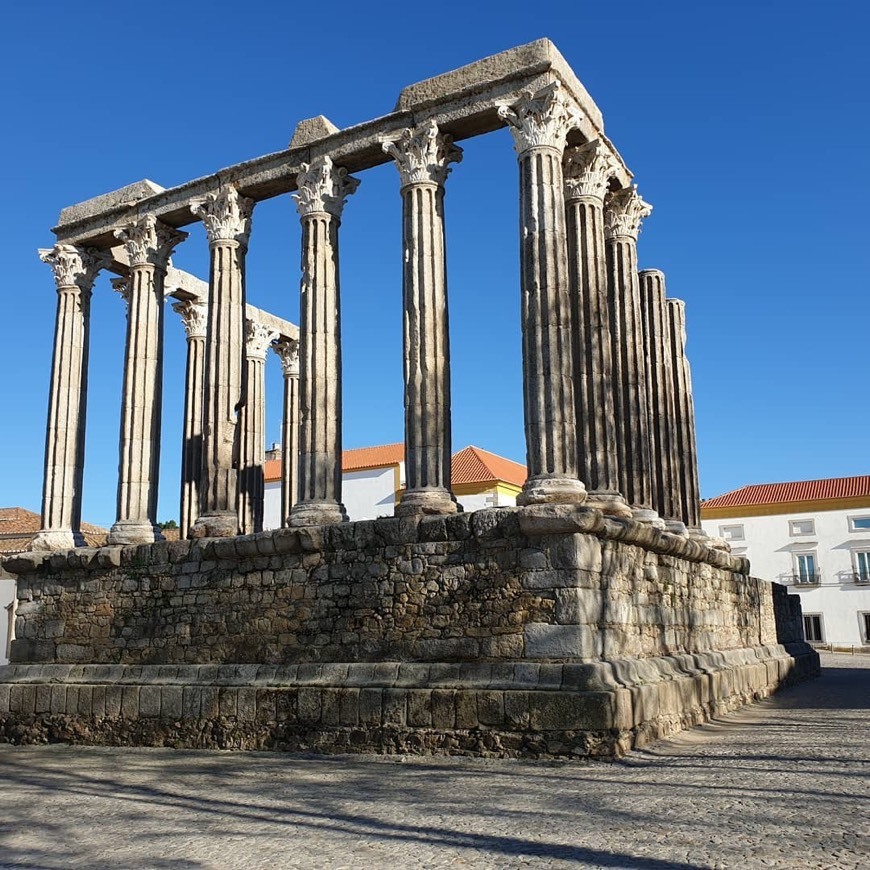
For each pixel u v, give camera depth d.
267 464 50.78
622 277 21.14
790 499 65.50
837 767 12.61
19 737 19.80
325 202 19.89
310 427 19.03
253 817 10.92
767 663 25.53
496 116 18.22
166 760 16.23
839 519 63.84
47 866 9.07
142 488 21.50
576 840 9.04
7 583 34.50
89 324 24.03
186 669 18.52
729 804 10.38
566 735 14.11
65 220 23.88
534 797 11.34
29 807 12.33
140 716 18.36
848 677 33.69
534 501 16.08
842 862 7.83
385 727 15.55
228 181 21.41
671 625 18.81
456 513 17.05
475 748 14.73
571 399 16.75
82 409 23.45
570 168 19.22
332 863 8.63
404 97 19.09
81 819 11.35
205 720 17.52
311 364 19.28
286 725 16.61
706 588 21.84
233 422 20.77
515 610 15.36
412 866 8.40
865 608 62.28
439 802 11.29
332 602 17.30
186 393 26.53
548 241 17.05
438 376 17.94
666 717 16.08
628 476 20.50
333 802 11.61
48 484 22.59
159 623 19.39
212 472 20.36
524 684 14.73
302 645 17.47
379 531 16.92
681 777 12.23
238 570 18.62
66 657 20.48
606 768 13.20
